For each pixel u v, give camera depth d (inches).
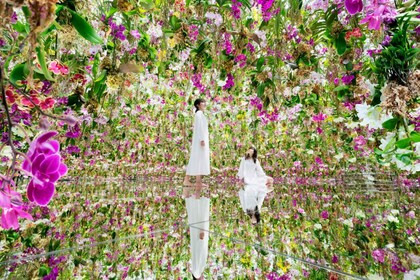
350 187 112.3
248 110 165.3
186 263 29.0
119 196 88.8
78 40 48.3
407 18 32.8
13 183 12.4
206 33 92.5
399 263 26.0
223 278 25.0
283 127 157.8
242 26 88.8
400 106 30.6
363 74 73.7
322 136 139.1
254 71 98.3
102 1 66.5
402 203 65.4
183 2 84.8
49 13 13.0
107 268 26.9
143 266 27.9
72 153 109.7
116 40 69.7
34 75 31.5
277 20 74.8
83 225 45.9
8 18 12.7
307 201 77.2
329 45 76.7
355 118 100.5
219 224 49.3
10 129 12.8
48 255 29.2
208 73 121.9
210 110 163.3
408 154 31.0
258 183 148.3
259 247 34.1
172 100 163.3
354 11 30.2
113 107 107.6
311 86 109.9
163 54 91.9
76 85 68.8
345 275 23.8
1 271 23.9
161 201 81.5
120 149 163.5
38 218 48.9
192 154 137.1
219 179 180.4
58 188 101.3
